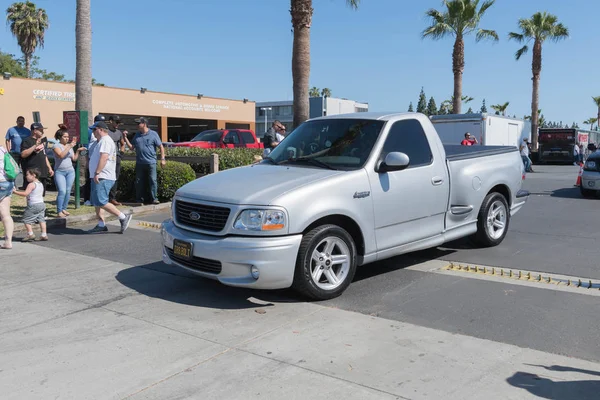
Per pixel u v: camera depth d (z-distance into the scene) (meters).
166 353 4.29
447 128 24.17
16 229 9.35
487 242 7.76
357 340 4.50
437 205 6.68
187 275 6.57
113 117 12.15
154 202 11.96
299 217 5.23
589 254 7.45
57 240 8.73
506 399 3.52
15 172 8.07
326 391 3.65
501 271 6.51
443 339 4.51
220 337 4.60
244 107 47.47
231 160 14.28
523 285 6.00
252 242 5.11
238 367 4.03
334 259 5.57
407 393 3.60
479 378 3.81
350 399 3.54
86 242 8.56
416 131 6.66
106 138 9.05
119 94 37.62
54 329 4.84
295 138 6.80
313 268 5.46
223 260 5.16
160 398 3.60
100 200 9.05
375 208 5.89
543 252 7.59
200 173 14.04
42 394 3.66
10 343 4.53
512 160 8.19
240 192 5.38
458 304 5.39
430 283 6.12
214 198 5.41
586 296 5.59
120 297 5.73
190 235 5.50
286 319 5.02
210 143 20.44
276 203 5.16
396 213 6.13
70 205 11.93
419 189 6.39
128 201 12.75
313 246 5.34
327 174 5.70
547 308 5.24
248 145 21.48
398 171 6.19
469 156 7.45
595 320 4.92
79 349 4.39
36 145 10.91
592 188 13.75
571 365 4.01
